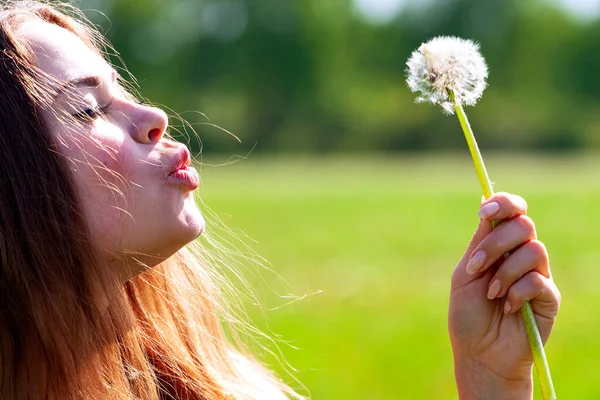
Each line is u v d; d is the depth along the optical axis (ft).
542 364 5.86
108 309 5.76
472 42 5.64
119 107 5.82
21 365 5.57
